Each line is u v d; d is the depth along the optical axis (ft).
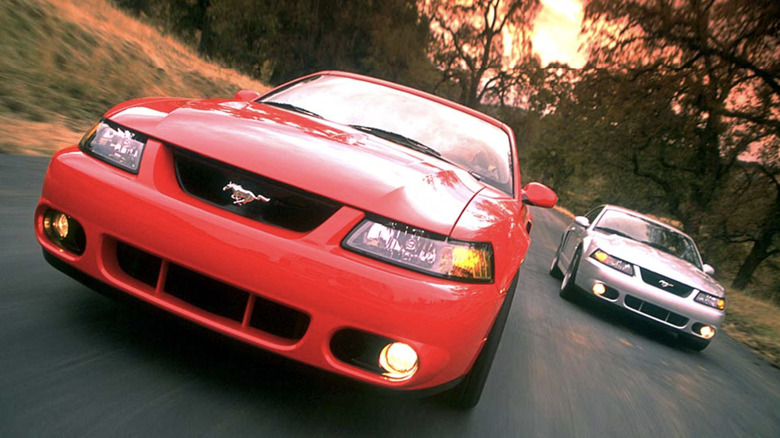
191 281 6.83
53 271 9.68
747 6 68.59
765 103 71.15
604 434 9.64
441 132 11.16
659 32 74.33
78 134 23.43
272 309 6.73
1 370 6.37
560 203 161.68
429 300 6.46
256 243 6.40
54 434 5.53
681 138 78.89
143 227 6.61
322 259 6.40
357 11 112.06
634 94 78.38
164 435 6.02
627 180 90.79
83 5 47.65
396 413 8.07
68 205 6.98
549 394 10.83
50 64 29.53
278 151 7.16
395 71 123.13
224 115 8.05
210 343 8.42
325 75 12.69
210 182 6.91
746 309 38.91
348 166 7.27
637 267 20.11
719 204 84.23
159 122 7.39
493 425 8.65
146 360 7.47
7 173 15.52
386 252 6.60
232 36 89.61
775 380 19.54
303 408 7.40
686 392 14.01
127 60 40.04
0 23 29.81
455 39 143.02
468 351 7.07
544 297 21.11
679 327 19.51
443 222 6.98
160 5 89.45
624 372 14.15
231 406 6.94
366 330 6.42
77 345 7.38
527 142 152.97
